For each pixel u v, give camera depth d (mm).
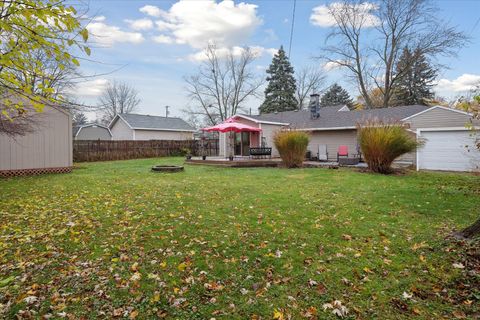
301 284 2926
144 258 3469
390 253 3578
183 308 2559
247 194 7043
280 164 14914
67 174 11180
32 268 3211
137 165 15562
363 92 24703
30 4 2326
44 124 11000
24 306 2543
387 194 6898
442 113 13320
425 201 6148
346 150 15883
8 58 2537
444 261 3312
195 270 3201
